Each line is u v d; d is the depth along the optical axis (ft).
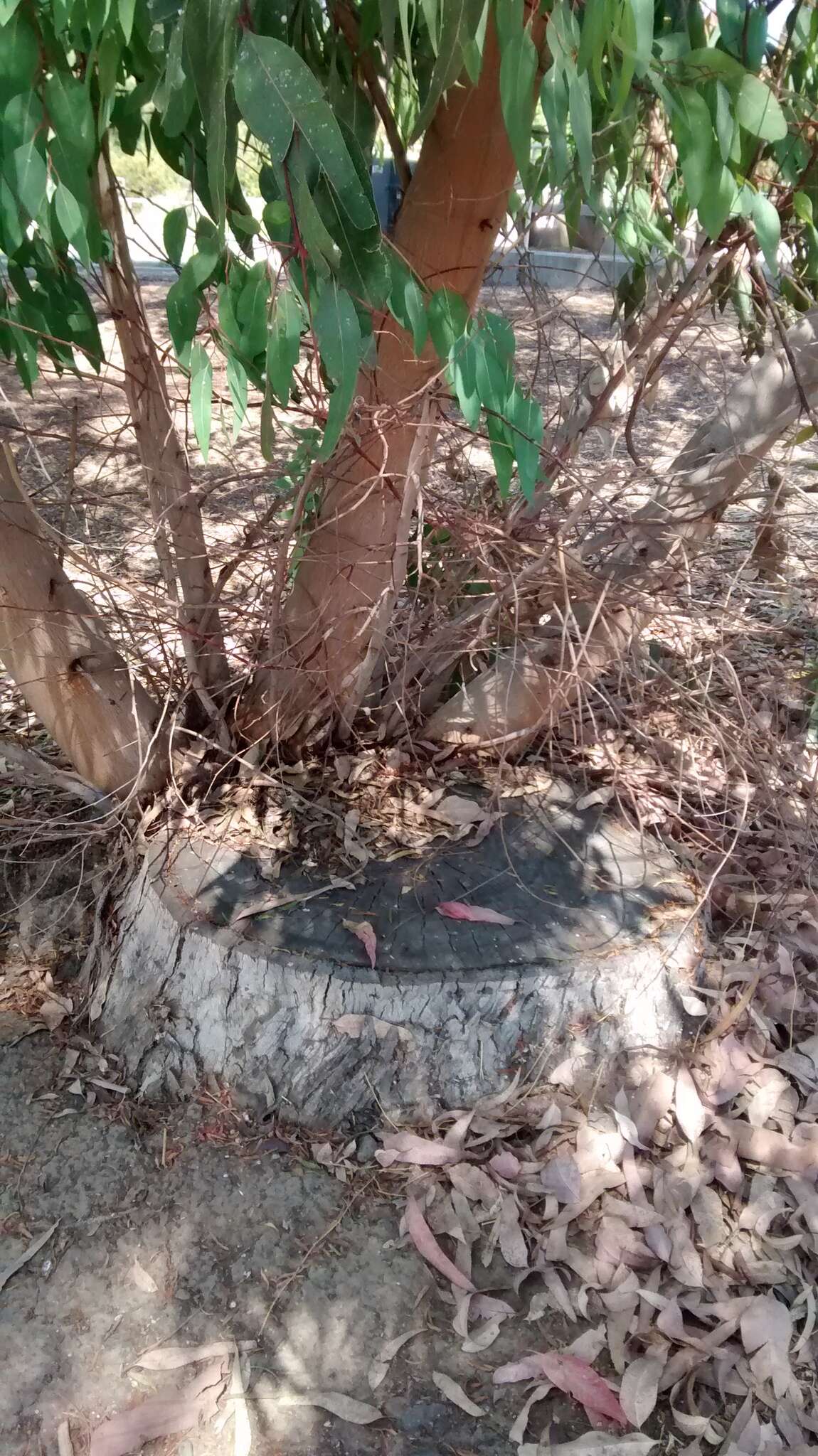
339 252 3.46
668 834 6.93
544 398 8.95
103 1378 4.67
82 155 3.67
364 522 6.13
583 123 3.34
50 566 6.05
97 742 6.48
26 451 10.84
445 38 3.70
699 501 6.31
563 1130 5.57
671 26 5.22
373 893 5.92
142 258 22.49
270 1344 4.80
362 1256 5.13
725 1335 4.79
